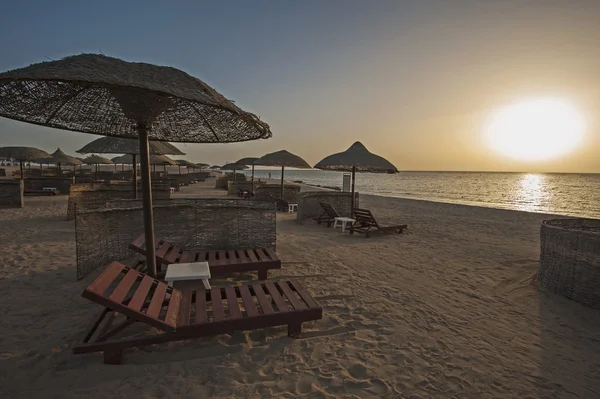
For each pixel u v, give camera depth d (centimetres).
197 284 462
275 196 1552
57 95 285
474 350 304
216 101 262
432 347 307
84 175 2392
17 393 225
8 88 244
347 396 235
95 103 337
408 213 1427
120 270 314
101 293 256
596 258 400
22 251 595
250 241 627
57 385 235
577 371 275
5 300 382
